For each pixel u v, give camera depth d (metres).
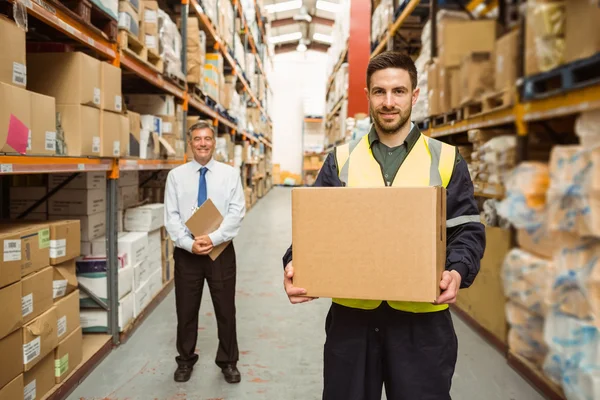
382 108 1.32
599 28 1.58
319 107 16.98
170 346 2.90
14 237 1.83
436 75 3.43
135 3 3.01
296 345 2.97
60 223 2.26
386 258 1.16
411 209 1.14
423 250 1.13
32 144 1.90
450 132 3.28
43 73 2.32
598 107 1.63
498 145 2.54
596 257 1.60
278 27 17.86
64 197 2.96
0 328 1.72
